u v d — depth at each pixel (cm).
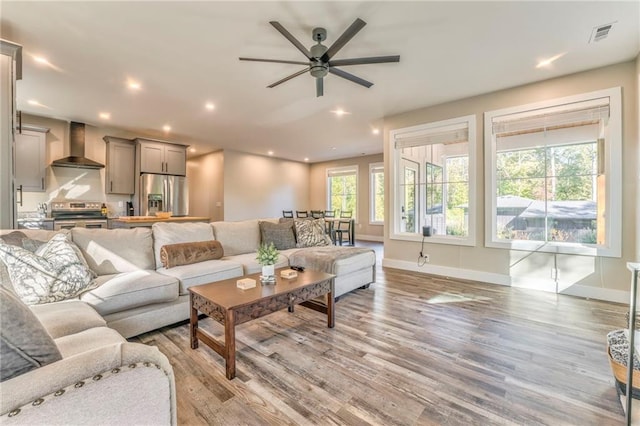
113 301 207
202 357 201
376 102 425
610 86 312
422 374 181
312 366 190
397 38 266
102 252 255
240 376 178
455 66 318
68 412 70
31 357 76
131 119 505
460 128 414
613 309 289
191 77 343
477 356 202
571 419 143
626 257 306
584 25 245
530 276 361
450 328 248
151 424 84
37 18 234
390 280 402
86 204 526
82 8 223
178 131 592
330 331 243
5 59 244
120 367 78
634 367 143
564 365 191
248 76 341
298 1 217
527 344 219
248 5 221
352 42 272
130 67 318
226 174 778
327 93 392
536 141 372
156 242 297
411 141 462
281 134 619
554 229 364
